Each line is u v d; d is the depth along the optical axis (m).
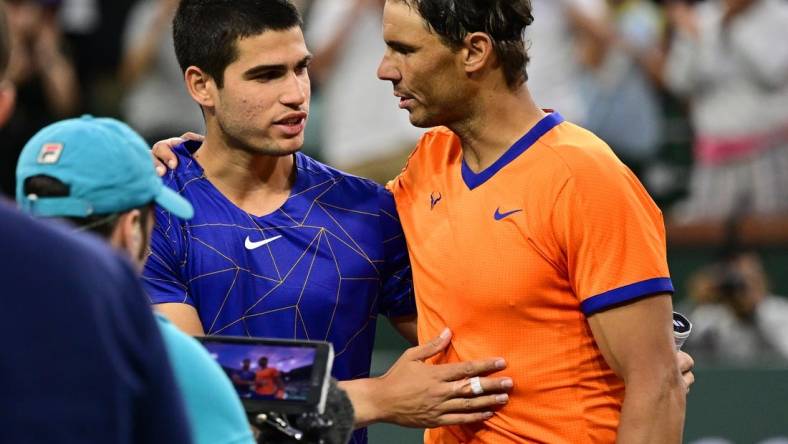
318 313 11.21
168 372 6.10
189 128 26.64
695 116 25.84
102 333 5.77
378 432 19.91
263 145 10.86
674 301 25.06
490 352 10.55
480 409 10.60
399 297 11.97
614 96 25.42
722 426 19.88
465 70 10.50
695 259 25.02
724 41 25.42
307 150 26.11
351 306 11.40
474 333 10.63
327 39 25.34
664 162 26.05
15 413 5.55
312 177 11.65
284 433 8.50
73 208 7.36
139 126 26.61
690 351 22.23
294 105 10.77
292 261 11.23
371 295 11.56
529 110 10.78
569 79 25.05
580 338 10.41
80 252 5.84
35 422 5.57
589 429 10.45
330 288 11.26
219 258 11.05
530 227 10.26
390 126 25.03
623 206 10.07
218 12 10.76
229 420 7.32
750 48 25.19
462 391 10.48
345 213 11.55
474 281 10.48
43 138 7.56
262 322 11.12
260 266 11.14
